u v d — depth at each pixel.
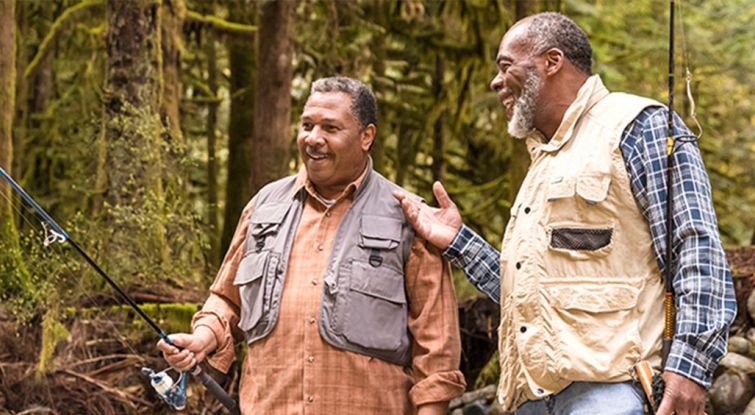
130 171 6.43
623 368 2.75
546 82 2.97
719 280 2.69
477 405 5.47
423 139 10.94
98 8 9.51
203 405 5.39
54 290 5.50
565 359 2.79
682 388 2.65
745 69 10.73
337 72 9.28
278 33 8.32
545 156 2.96
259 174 8.31
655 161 2.80
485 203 10.98
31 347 5.43
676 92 10.28
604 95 2.95
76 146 8.71
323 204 3.24
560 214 2.85
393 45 11.48
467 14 9.77
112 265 6.05
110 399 5.34
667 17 10.69
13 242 5.70
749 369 4.80
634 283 2.79
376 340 3.13
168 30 7.26
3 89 5.92
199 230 6.58
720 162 11.15
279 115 8.32
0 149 5.91
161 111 7.17
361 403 3.12
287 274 3.20
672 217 2.77
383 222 3.20
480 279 3.23
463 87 10.11
